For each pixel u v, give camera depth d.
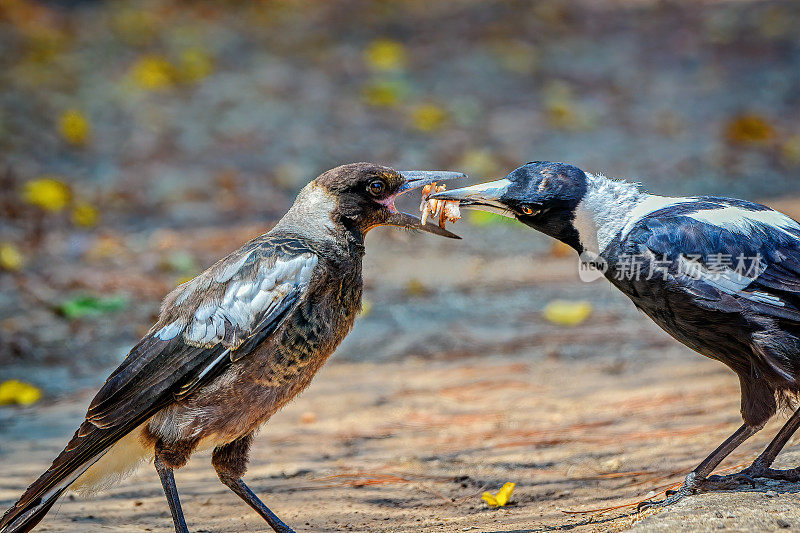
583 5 29.59
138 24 25.08
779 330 6.70
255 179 16.83
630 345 11.22
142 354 7.05
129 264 13.66
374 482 8.18
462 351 11.31
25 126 18.22
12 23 23.89
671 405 9.31
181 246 14.24
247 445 7.36
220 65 22.91
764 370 6.80
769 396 6.88
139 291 12.84
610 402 9.57
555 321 12.12
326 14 27.53
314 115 20.06
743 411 7.03
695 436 8.44
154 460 7.21
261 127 19.20
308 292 7.11
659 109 21.05
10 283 12.93
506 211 7.40
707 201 7.27
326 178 7.55
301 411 9.94
